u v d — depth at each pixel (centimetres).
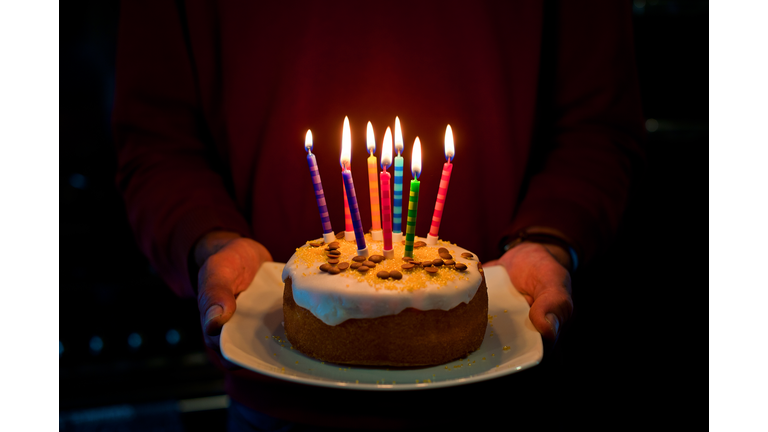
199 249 61
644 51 117
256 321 55
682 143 119
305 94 63
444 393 55
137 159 67
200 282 55
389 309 50
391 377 49
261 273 59
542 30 64
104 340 105
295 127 63
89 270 105
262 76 63
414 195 53
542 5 63
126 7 65
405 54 62
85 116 108
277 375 46
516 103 65
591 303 126
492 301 57
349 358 51
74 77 107
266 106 64
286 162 64
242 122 64
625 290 127
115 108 67
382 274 51
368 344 51
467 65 63
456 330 51
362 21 61
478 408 56
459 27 62
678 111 123
